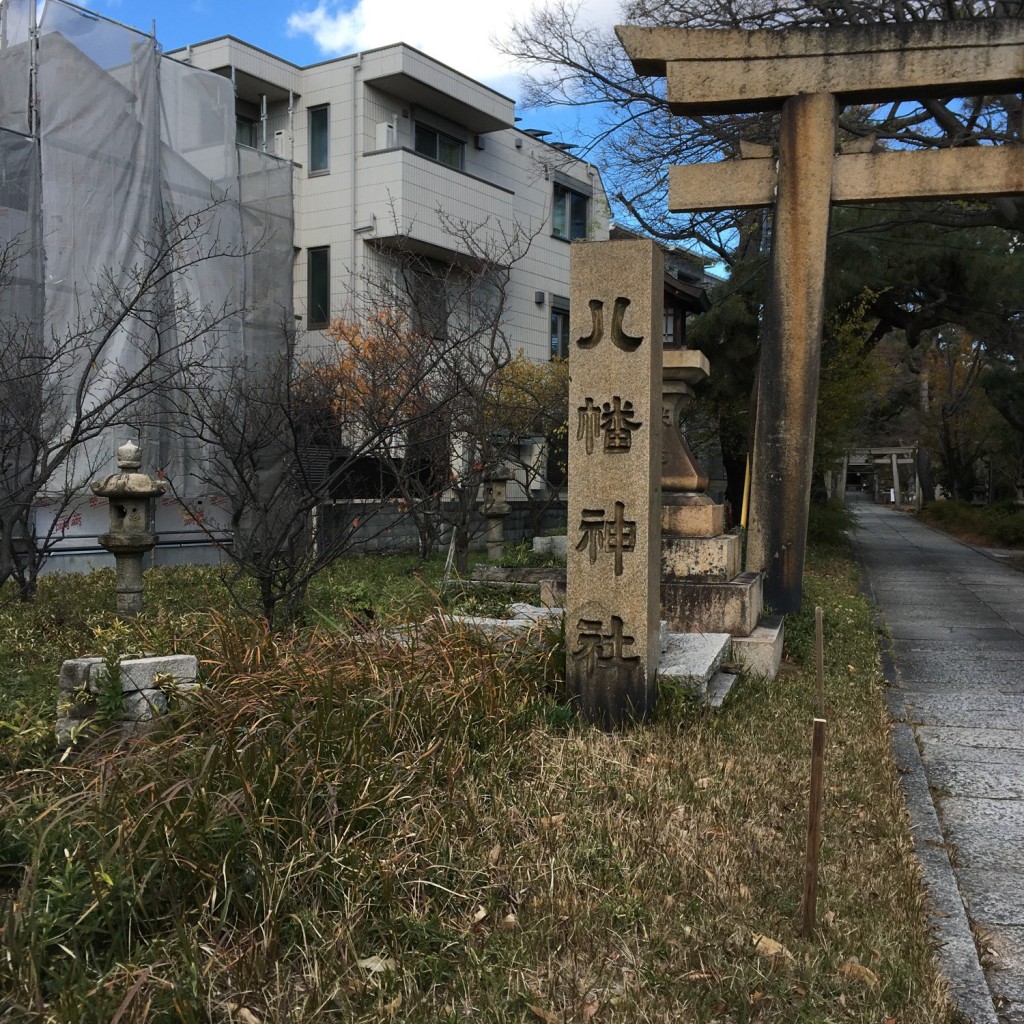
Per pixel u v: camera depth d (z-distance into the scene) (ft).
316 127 66.54
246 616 24.23
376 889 10.66
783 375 32.17
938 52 30.35
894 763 18.52
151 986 8.82
